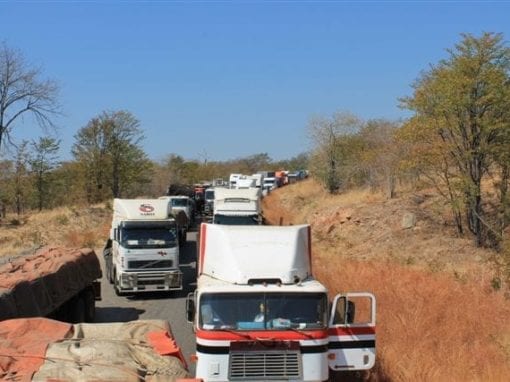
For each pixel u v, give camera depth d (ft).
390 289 59.88
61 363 22.43
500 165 95.45
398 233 104.99
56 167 191.42
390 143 131.34
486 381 38.86
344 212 120.37
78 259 54.24
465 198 95.66
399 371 39.68
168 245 71.26
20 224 142.20
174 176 290.97
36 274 45.83
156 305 67.77
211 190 161.68
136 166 193.67
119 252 71.41
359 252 98.48
